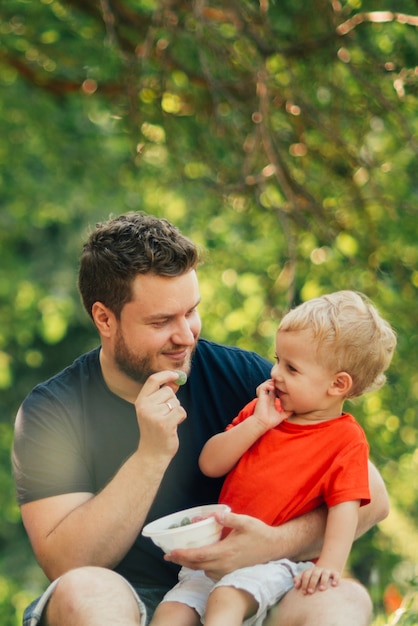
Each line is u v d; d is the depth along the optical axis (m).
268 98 6.88
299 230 7.94
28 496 3.32
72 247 14.07
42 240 14.12
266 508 3.22
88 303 3.41
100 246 3.35
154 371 3.36
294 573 3.11
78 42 8.06
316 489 3.20
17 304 12.08
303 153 7.63
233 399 3.59
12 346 14.97
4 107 9.27
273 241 8.43
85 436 3.42
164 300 3.28
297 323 3.29
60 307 12.05
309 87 7.35
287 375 3.30
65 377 3.54
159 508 3.41
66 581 2.94
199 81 7.60
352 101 7.42
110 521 3.10
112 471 3.40
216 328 8.70
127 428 3.43
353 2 7.07
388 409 8.34
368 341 3.28
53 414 3.43
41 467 3.33
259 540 3.09
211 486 3.46
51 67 8.31
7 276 12.17
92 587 2.92
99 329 3.40
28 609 3.16
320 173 7.80
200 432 3.51
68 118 9.27
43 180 10.24
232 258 8.65
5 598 12.46
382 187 7.91
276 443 3.28
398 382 8.27
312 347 3.26
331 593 2.97
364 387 3.33
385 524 8.76
